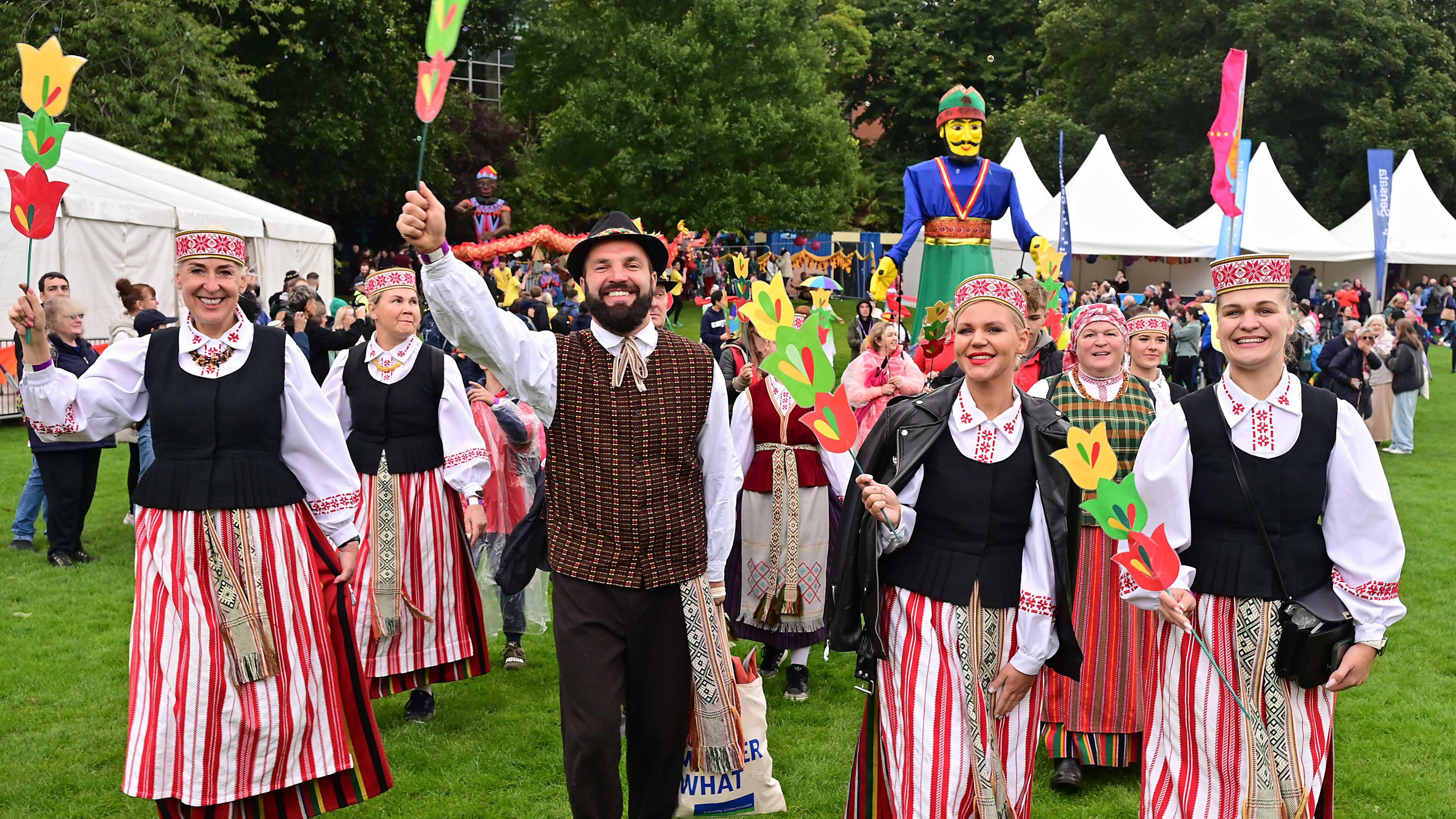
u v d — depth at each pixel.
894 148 47.19
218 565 3.38
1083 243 22.30
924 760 3.04
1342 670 2.89
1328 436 2.94
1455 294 27.67
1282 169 31.78
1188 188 31.89
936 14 46.22
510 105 32.88
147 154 21.55
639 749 3.43
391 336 4.77
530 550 3.45
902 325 8.08
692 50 27.95
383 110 29.03
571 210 31.77
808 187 29.30
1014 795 3.12
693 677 3.35
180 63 22.22
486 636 5.30
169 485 3.39
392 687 4.75
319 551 3.64
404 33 30.09
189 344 3.46
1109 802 4.21
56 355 7.21
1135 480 2.97
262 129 26.06
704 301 7.81
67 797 4.12
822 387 3.03
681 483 3.35
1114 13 34.41
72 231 13.15
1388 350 13.55
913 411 3.15
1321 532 2.98
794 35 30.20
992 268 7.96
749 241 33.03
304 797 3.58
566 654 3.26
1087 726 4.33
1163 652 3.13
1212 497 2.99
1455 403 17.89
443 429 4.79
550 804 4.15
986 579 3.05
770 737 4.84
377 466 4.71
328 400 4.31
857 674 3.27
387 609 4.65
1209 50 32.44
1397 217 25.28
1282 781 2.92
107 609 6.42
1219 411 3.01
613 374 3.31
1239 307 2.96
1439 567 7.83
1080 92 36.44
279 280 17.97
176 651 3.36
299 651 3.50
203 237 3.42
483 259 17.61
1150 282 30.52
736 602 5.35
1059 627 3.04
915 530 3.13
